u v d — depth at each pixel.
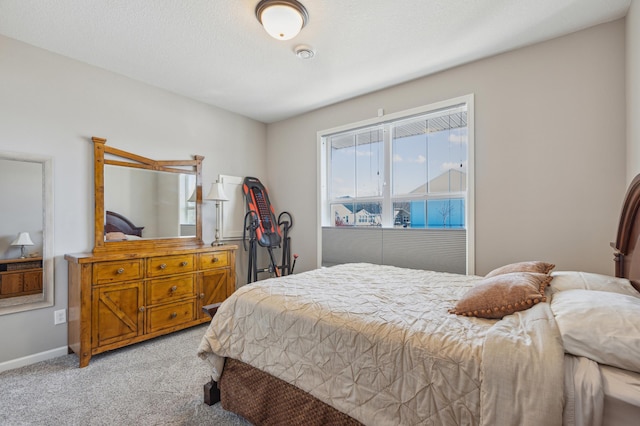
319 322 1.41
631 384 0.85
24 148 2.39
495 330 1.10
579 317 1.00
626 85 2.02
